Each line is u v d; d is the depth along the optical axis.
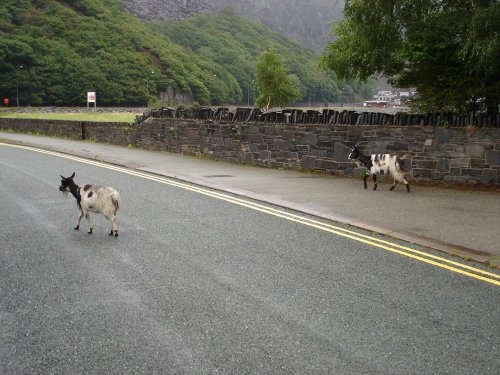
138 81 153.25
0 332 4.45
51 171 14.76
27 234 7.75
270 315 4.83
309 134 15.14
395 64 15.48
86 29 160.75
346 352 4.13
